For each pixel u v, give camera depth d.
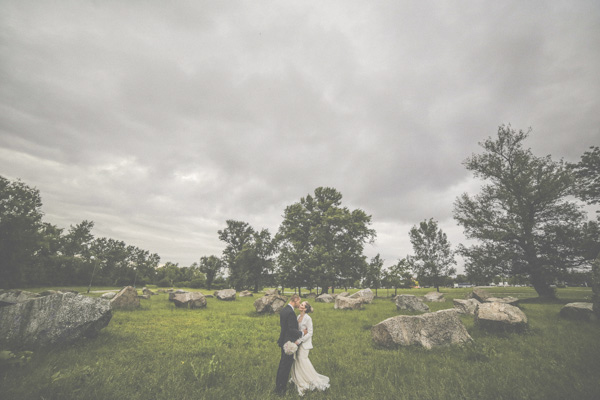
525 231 28.88
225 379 5.13
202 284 76.88
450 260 42.25
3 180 36.41
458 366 5.93
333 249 40.94
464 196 32.97
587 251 25.45
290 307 5.10
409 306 17.66
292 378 4.93
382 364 6.20
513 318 9.57
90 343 7.42
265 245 58.41
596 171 26.98
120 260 81.31
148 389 4.41
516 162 30.86
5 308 7.34
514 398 4.21
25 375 4.66
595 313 11.65
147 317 13.77
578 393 4.22
